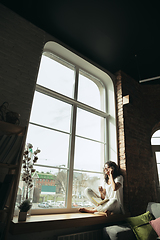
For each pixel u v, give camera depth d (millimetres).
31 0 2494
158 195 3891
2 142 1673
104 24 2877
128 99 3602
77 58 3506
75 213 2604
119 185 2820
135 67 3918
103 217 2539
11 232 1712
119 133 3609
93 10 2650
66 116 3102
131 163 3418
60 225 2049
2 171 1975
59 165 2738
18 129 1898
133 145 3629
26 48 2643
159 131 4445
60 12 2705
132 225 2340
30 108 2439
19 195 2047
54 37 3184
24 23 2738
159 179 4062
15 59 2467
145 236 2250
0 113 2010
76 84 3451
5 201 1562
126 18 2750
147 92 4551
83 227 2434
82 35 3133
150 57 3562
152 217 2652
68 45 3367
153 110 4398
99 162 3398
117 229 2197
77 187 2889
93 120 3576
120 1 2479
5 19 2521
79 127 3252
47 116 2826
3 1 2510
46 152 2643
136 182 3371
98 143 3516
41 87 2826
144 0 2443
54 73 3189
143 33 3002
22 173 2266
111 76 4051
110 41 3221
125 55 3557
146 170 3738
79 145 3146
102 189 2996
